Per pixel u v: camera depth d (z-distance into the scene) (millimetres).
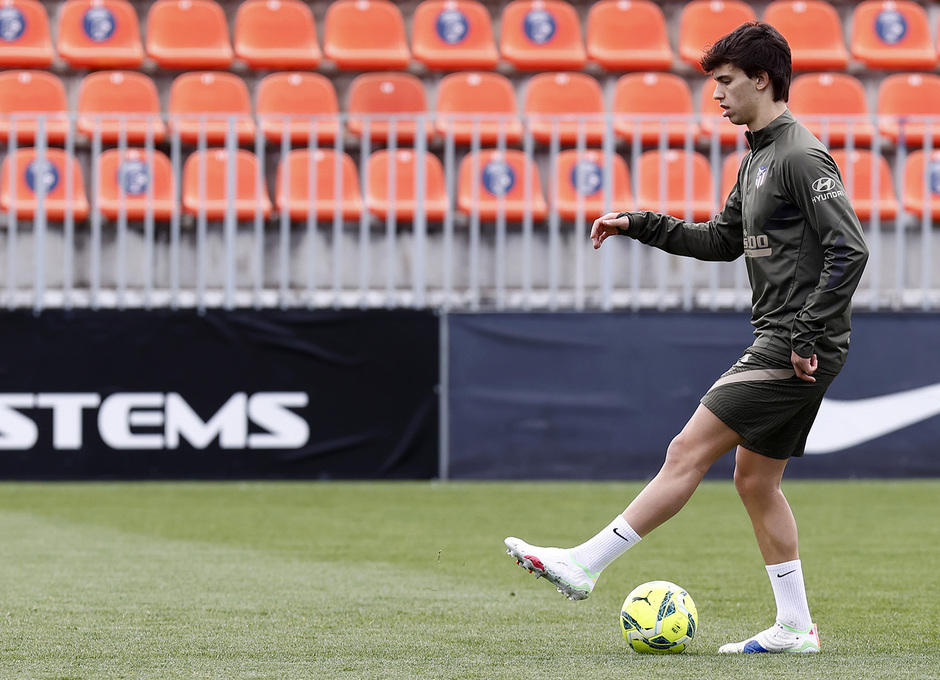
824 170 11047
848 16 44250
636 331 29797
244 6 41750
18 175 33938
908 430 30031
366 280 30438
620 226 12828
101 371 29219
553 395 29766
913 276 34656
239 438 29484
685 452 11453
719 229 12664
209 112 38656
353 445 29594
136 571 17406
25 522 23125
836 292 10820
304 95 39156
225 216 32875
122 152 29688
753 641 11773
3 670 10680
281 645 11984
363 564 18250
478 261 33188
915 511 24891
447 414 29703
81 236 33250
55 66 40625
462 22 42469
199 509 25078
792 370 11289
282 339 29531
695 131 37375
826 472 30047
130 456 29281
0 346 29031
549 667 10750
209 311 29422
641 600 11672
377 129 35594
